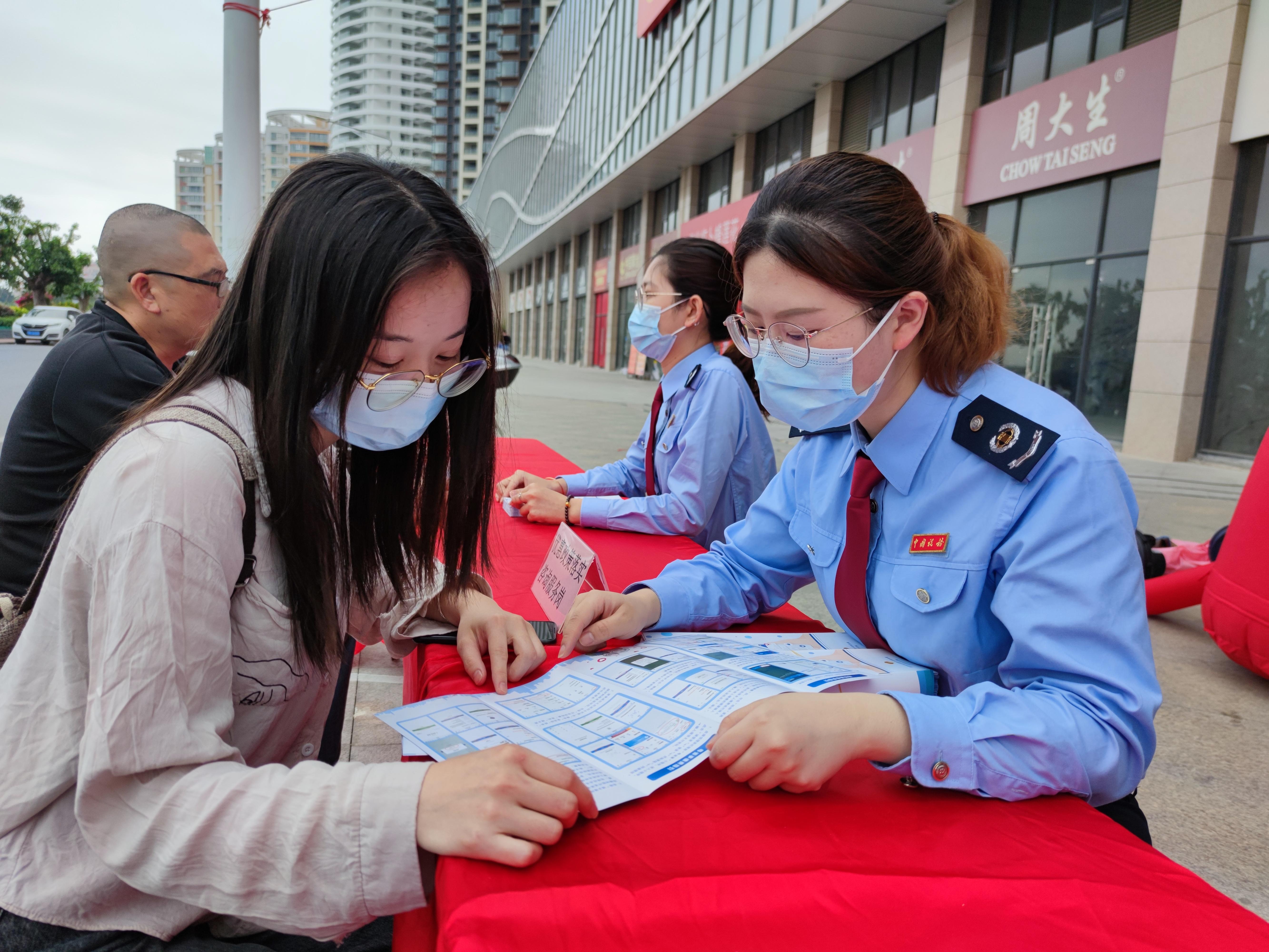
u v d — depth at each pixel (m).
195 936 0.81
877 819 0.76
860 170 0.97
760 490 2.20
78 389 1.75
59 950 0.75
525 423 9.60
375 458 1.06
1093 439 0.91
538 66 43.81
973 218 10.30
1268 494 2.52
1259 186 7.12
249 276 0.84
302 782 0.68
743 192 16.89
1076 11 8.76
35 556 1.75
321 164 0.83
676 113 18.02
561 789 0.70
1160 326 7.73
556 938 0.58
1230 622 2.64
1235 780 2.08
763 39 13.27
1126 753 0.84
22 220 44.06
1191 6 7.26
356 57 84.31
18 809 0.74
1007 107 9.50
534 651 1.11
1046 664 0.87
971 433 0.98
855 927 0.61
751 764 0.77
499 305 1.01
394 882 0.65
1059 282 9.05
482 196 69.31
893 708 0.82
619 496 2.51
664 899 0.62
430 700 0.99
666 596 1.26
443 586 1.24
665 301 2.24
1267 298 7.11
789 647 1.17
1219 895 0.66
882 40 11.50
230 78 5.02
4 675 0.76
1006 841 0.73
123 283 2.11
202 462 0.75
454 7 87.88
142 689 0.68
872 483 1.08
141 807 0.69
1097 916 0.62
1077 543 0.87
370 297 0.79
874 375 0.99
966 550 0.97
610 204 25.73
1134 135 7.90
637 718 0.92
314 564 0.84
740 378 2.13
